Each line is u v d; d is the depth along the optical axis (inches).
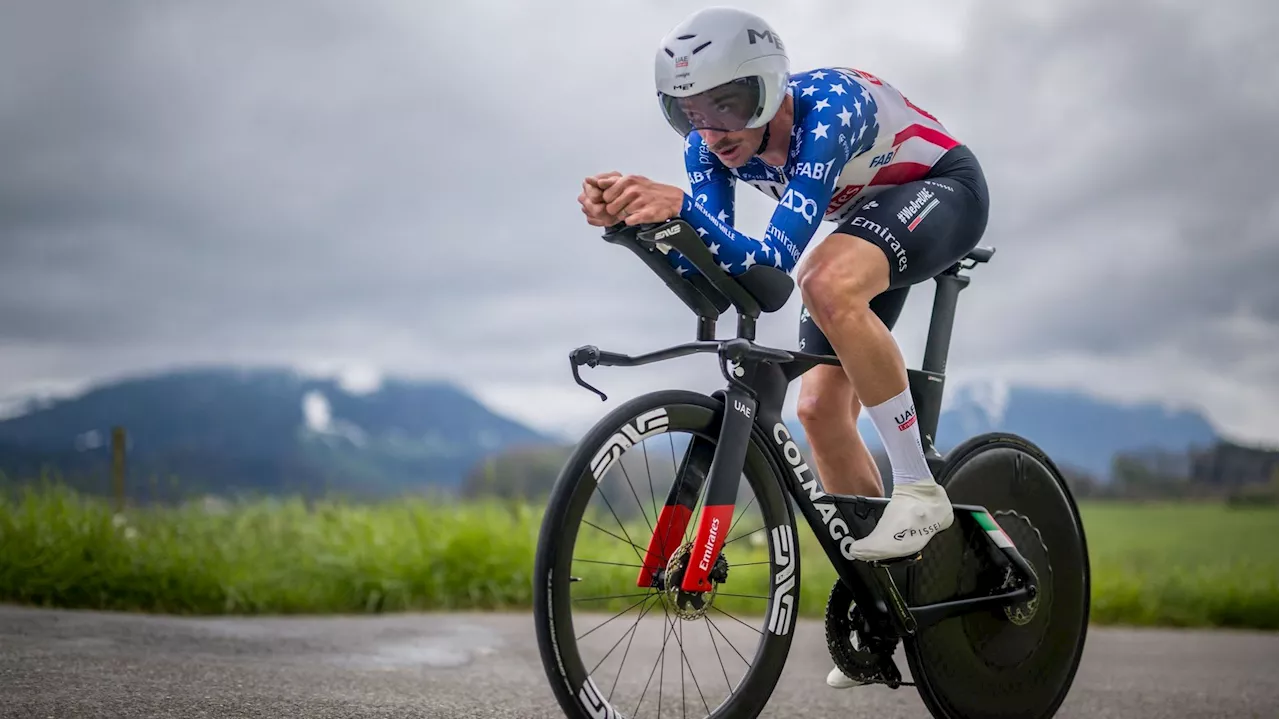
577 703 71.6
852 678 87.2
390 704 94.0
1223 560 239.8
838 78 85.5
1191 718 106.0
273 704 90.1
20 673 96.0
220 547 181.2
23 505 178.7
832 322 79.7
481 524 201.3
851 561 84.7
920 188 86.9
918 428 90.5
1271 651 166.7
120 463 203.0
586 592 187.3
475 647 138.1
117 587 158.1
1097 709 110.0
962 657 89.9
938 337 92.6
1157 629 199.3
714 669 132.9
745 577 185.6
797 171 80.7
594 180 72.1
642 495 83.7
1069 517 99.2
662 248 75.4
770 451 82.2
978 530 91.6
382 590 177.8
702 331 81.1
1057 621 97.0
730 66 79.4
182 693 92.0
